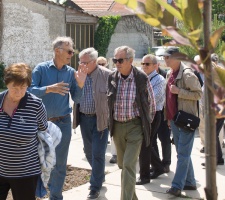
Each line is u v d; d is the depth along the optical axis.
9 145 3.85
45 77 5.28
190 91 5.73
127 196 4.93
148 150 6.50
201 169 7.39
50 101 5.15
